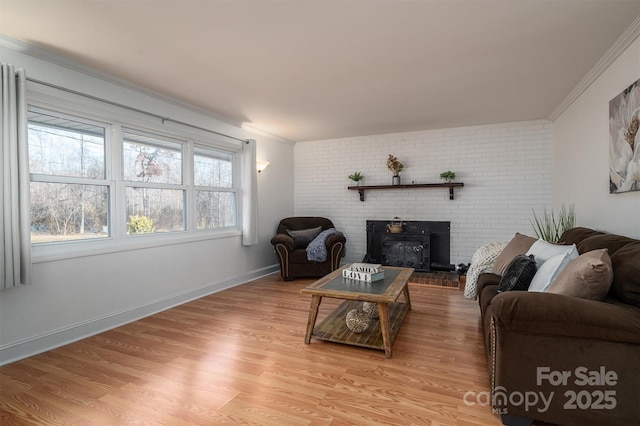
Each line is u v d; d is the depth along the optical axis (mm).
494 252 3242
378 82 3162
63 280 2668
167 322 3150
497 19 2088
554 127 4477
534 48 2484
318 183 6000
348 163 5785
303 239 5254
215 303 3764
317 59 2646
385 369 2207
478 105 3936
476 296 3137
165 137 3721
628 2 1920
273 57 2609
